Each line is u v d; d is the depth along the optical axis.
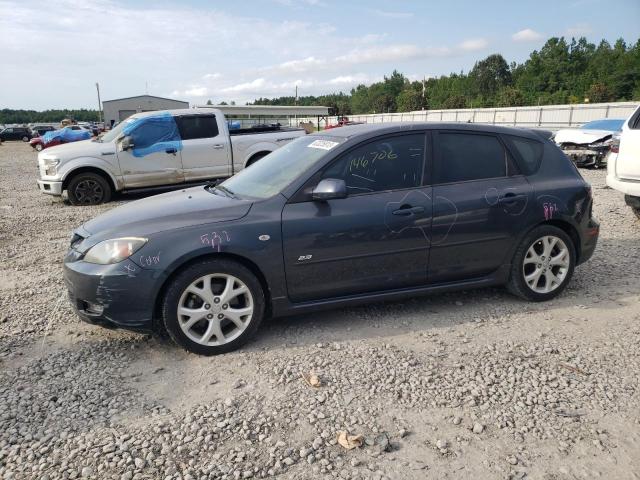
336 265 4.05
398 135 4.32
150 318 3.69
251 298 3.85
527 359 3.70
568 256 4.75
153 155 10.77
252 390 3.33
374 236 4.10
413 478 2.54
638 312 4.52
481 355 3.76
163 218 3.86
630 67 70.00
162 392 3.32
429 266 4.34
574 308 4.62
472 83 110.81
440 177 4.36
